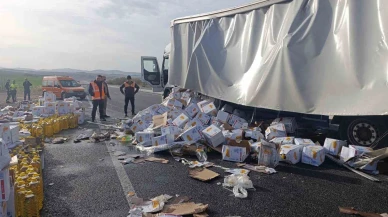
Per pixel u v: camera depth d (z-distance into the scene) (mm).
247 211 3711
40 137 7027
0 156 2854
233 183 4523
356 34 5359
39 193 3715
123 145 7379
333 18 5867
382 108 4809
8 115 9922
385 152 5043
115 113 14367
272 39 7004
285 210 3738
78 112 10875
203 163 5660
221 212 3678
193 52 9516
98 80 11727
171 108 9492
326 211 3715
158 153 6488
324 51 5859
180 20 10961
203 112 8383
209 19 9523
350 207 3811
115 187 4527
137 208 3701
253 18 7812
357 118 6105
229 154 5918
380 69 4977
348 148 5594
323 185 4602
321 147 5773
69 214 3668
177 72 11172
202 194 4238
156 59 16547
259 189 4434
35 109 10359
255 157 5895
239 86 7715
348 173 5184
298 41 6266
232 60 8289
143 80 16312
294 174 5129
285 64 6375
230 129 7367
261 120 8352
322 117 7125
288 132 7203
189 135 6633
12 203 3242
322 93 5719
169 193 4277
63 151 6770
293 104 6156
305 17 6375
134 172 5238
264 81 6844
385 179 4887
